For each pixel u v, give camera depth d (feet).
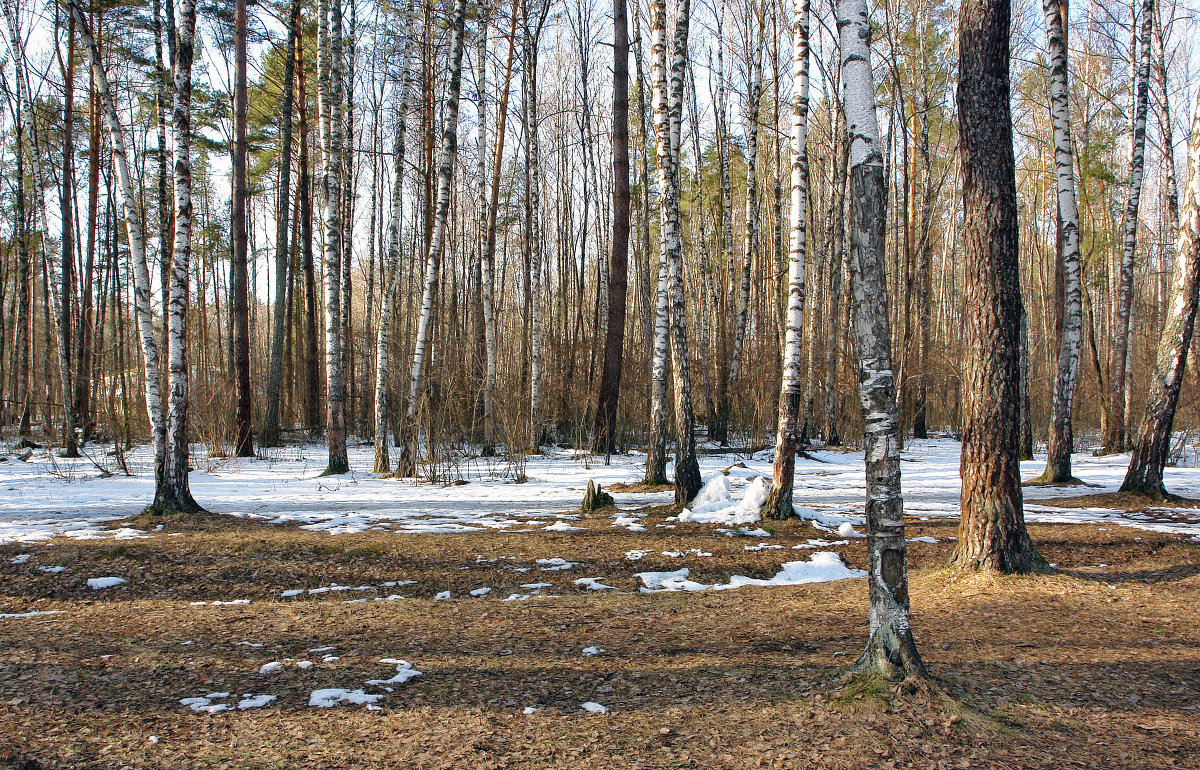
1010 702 13.39
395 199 64.28
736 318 79.97
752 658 16.11
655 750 11.82
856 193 13.03
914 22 67.15
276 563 25.20
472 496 39.63
